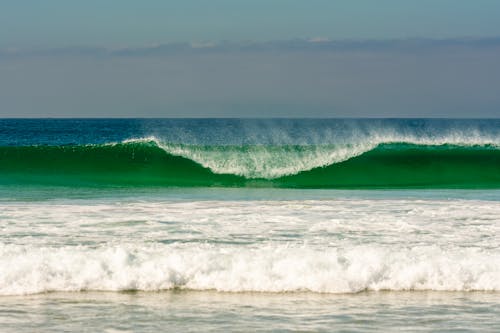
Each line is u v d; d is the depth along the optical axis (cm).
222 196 2850
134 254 1508
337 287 1402
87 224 1978
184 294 1373
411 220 2100
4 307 1266
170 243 1712
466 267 1473
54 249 1555
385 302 1332
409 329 1164
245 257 1486
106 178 3656
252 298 1350
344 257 1500
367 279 1427
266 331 1148
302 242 1739
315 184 3681
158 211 2266
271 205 2459
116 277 1408
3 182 3422
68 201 2555
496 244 1738
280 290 1401
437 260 1491
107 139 11344
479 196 2894
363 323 1195
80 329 1148
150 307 1280
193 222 2036
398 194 3006
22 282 1374
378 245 1694
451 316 1242
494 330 1164
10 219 2052
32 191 2983
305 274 1427
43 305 1281
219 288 1402
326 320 1211
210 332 1139
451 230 1928
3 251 1522
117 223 2002
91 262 1434
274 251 1544
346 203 2541
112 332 1134
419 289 1427
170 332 1138
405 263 1478
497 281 1441
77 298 1331
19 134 13288
